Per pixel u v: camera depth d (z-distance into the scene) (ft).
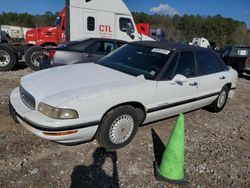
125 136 12.89
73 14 36.52
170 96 14.29
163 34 88.63
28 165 10.99
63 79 12.53
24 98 12.02
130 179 10.81
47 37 44.32
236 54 45.50
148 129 15.49
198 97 16.43
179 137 10.82
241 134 16.66
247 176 11.96
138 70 14.17
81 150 12.43
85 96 11.03
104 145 12.21
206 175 11.65
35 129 10.65
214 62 18.08
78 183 10.25
